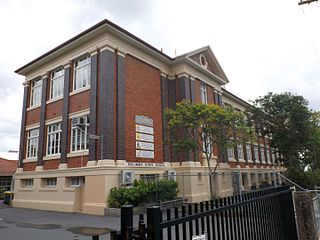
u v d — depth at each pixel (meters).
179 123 16.28
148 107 18.16
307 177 21.00
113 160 14.67
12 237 8.75
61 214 14.44
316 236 5.84
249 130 16.27
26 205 18.62
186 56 20.19
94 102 15.55
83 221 11.78
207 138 16.84
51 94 19.56
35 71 21.12
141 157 16.75
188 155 18.80
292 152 24.33
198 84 22.12
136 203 13.65
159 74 19.89
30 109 20.98
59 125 18.19
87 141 15.80
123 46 16.84
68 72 17.92
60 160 17.00
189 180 18.20
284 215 5.58
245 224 3.81
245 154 30.41
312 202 5.99
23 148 20.69
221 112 15.66
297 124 24.06
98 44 16.25
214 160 21.92
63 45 17.73
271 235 4.72
